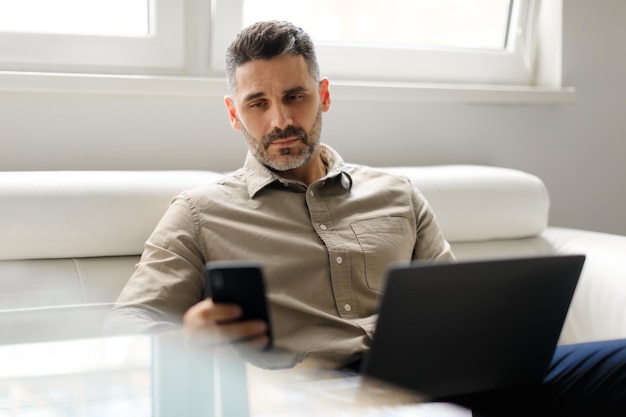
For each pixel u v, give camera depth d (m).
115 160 1.87
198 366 0.86
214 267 0.87
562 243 1.92
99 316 1.04
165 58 1.93
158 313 1.34
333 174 1.54
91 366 0.86
